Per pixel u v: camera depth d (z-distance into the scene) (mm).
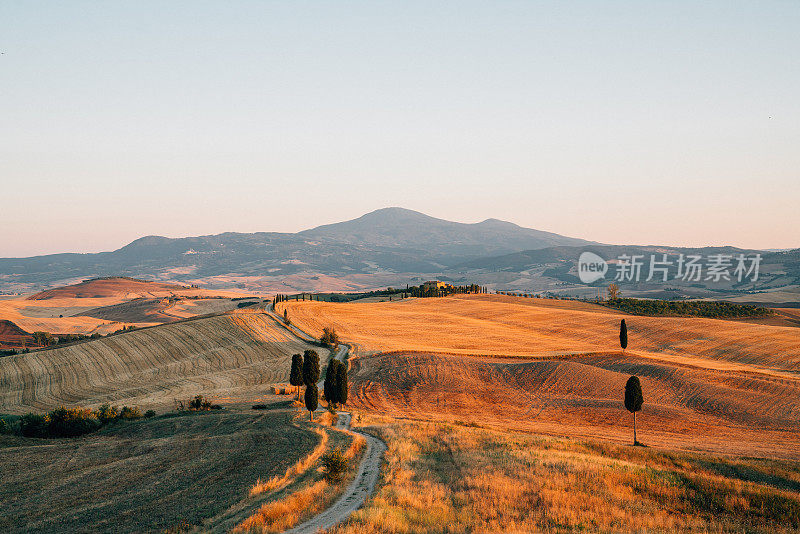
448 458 39562
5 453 45719
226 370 104250
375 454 40312
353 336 132125
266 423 55625
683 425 67000
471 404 77375
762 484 35375
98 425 62594
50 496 33156
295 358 76000
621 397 79375
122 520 27250
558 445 45750
